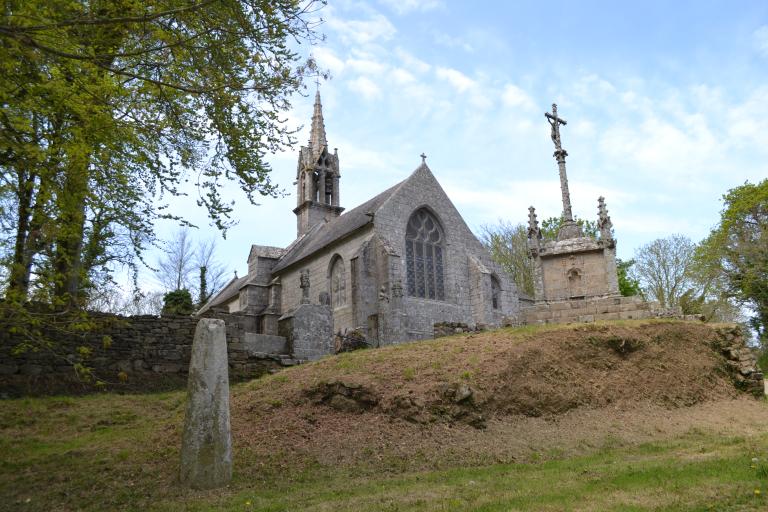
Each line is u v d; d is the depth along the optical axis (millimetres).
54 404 15547
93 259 18734
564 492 8305
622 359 16500
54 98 10562
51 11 9094
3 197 12562
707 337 18609
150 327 19344
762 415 15523
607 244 22906
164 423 13375
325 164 51125
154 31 10258
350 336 25203
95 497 9320
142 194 16031
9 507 8914
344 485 9789
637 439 12945
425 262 34812
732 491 7715
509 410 13555
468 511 7598
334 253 35469
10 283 13445
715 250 42000
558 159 25594
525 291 52125
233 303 47938
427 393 13414
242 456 11078
